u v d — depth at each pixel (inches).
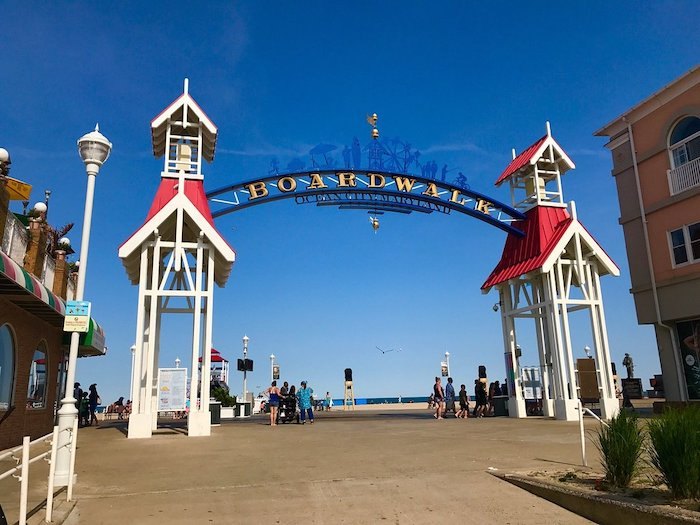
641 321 862.5
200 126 742.5
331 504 299.6
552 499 303.7
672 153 837.8
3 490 331.3
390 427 733.9
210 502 303.3
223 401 1266.0
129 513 285.1
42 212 658.2
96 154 392.8
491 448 476.1
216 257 703.1
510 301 946.1
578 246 862.5
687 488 255.8
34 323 621.3
